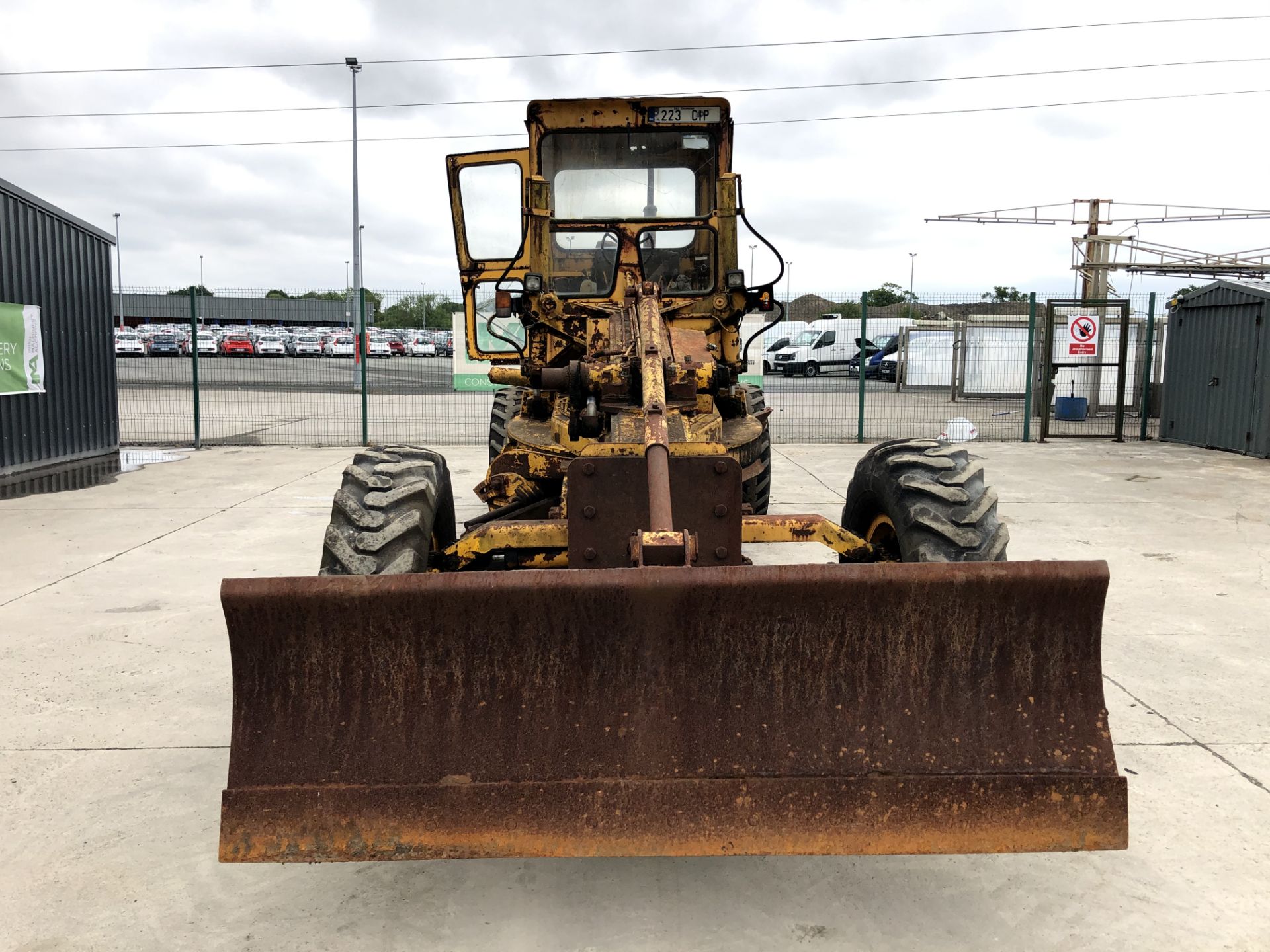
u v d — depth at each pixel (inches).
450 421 655.1
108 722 154.6
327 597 94.0
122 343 1250.6
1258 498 352.8
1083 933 101.7
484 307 203.0
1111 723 153.5
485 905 107.7
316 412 706.2
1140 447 518.3
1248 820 123.9
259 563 252.5
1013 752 96.6
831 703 97.3
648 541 105.0
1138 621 205.3
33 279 427.2
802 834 94.4
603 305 185.9
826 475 412.8
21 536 286.4
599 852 94.3
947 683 98.0
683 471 123.1
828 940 100.8
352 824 94.0
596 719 96.3
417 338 983.6
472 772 95.0
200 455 484.7
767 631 96.7
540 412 191.6
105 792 132.2
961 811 94.7
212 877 112.9
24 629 198.5
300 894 109.9
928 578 95.3
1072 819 95.2
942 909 106.5
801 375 1155.3
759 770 95.3
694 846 94.5
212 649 187.6
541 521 138.7
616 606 95.3
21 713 157.4
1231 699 163.0
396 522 127.9
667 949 99.6
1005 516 318.0
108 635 195.6
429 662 96.3
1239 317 483.5
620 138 190.7
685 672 96.9
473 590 93.8
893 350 1099.9
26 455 423.8
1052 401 639.8
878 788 94.6
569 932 102.4
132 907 106.7
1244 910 105.3
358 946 100.2
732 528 123.6
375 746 95.7
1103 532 293.1
